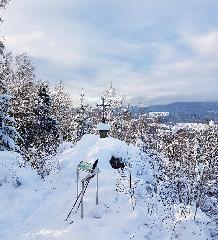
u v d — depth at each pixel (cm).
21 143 3250
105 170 1546
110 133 3678
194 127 1338
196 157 1203
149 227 1055
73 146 2123
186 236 1016
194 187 1186
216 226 1123
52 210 1264
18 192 1425
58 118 4581
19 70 4881
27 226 1144
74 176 1560
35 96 3800
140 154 1683
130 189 1220
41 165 1789
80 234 1022
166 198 1214
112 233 999
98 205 1193
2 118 2258
